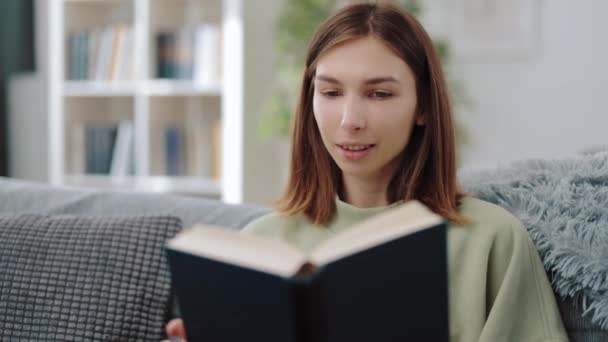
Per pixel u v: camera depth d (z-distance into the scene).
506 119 3.20
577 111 3.11
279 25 3.01
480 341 0.95
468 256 1.02
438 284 0.73
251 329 0.70
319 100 1.00
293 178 1.15
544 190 1.10
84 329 1.17
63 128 3.20
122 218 1.28
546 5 3.11
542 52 3.13
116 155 3.16
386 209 1.06
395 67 0.97
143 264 1.22
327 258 0.69
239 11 2.94
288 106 3.04
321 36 1.06
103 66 3.12
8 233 1.27
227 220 1.33
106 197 1.44
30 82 3.69
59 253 1.24
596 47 3.06
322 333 0.67
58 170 3.18
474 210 1.06
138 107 3.07
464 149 3.25
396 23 0.99
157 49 3.08
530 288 1.00
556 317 0.99
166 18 3.21
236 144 2.98
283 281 0.65
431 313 0.73
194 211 1.37
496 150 3.23
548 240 1.04
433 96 1.04
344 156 0.99
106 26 3.36
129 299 1.19
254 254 0.71
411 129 1.02
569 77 3.11
